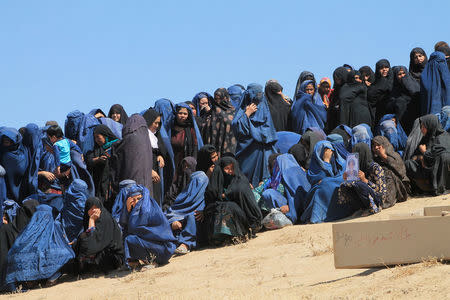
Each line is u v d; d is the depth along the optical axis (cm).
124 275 1421
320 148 1623
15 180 1750
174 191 1723
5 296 1380
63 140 1698
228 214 1498
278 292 998
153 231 1423
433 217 881
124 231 1496
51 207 1527
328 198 1560
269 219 1570
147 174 1620
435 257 875
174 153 1819
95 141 1722
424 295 773
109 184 1661
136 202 1455
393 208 1536
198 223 1555
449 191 1570
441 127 1627
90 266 1491
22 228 1524
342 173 1620
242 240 1527
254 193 1656
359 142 1664
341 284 937
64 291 1346
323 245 1327
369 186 1525
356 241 912
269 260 1296
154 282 1284
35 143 1753
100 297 1233
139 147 1616
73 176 1691
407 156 1688
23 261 1410
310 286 994
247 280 1169
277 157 1675
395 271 891
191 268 1362
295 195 1617
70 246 1473
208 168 1627
